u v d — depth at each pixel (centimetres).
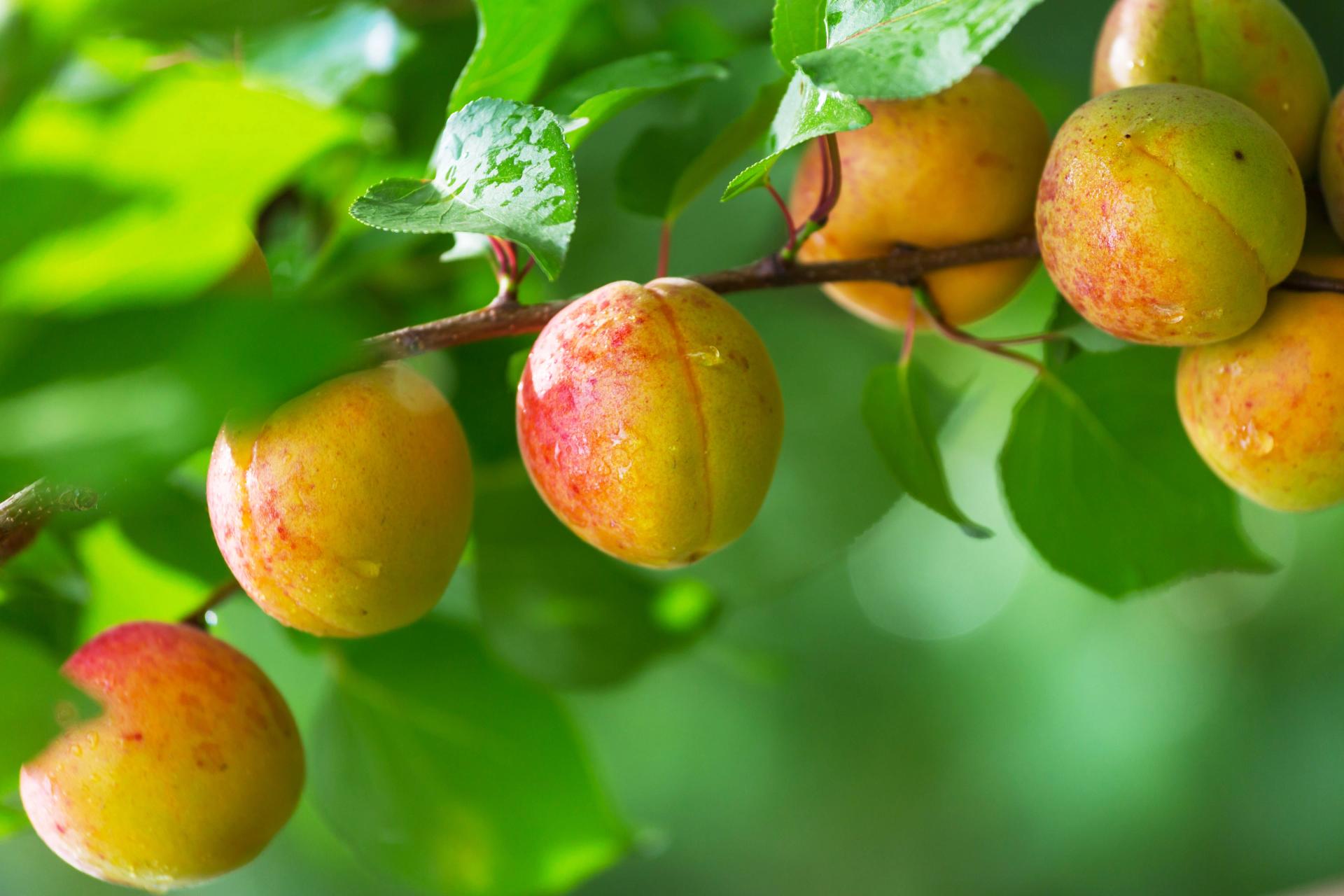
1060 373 72
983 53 61
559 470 65
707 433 64
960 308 71
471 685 77
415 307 76
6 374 54
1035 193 70
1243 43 69
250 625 80
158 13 56
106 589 73
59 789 66
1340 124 68
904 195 69
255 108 59
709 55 77
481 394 75
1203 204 65
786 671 83
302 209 73
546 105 69
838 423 80
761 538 79
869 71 62
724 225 79
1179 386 69
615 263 79
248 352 54
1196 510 73
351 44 74
